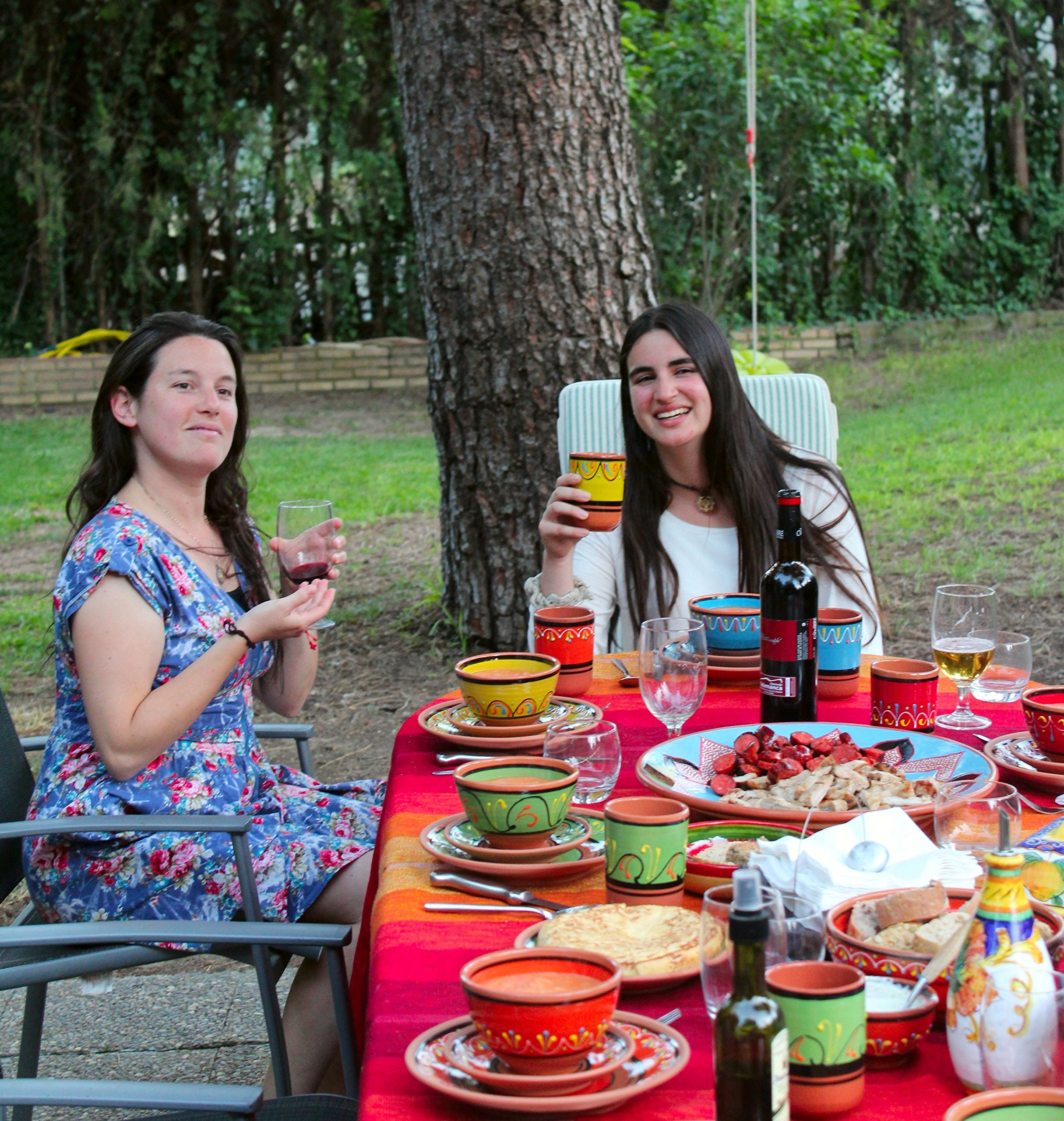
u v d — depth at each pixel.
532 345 4.84
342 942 1.69
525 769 1.57
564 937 1.23
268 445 11.03
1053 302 14.80
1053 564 6.18
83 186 13.57
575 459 2.38
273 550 2.45
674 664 1.85
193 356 2.31
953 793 1.55
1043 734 1.74
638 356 2.69
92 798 2.14
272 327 14.10
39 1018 2.22
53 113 13.22
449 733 1.97
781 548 1.93
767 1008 0.88
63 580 2.14
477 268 4.83
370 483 9.14
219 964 3.30
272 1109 1.63
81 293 14.03
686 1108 1.02
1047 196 14.53
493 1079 1.00
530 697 1.95
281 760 4.43
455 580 5.30
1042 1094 0.90
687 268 13.01
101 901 2.11
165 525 2.35
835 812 1.49
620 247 4.87
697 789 1.70
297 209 14.21
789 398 3.40
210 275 14.15
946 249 14.48
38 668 5.47
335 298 14.54
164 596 2.20
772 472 2.73
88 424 12.23
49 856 2.15
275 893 2.11
